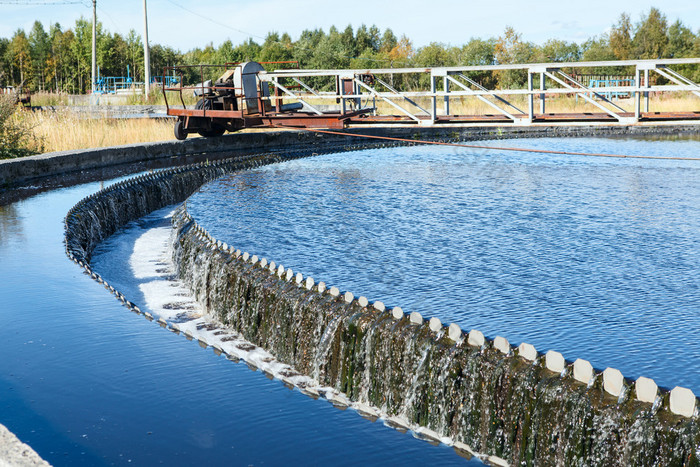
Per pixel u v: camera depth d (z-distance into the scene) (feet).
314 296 26.11
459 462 17.72
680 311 28.04
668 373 22.29
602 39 302.25
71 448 15.93
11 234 39.88
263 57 300.20
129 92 212.43
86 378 19.88
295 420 17.99
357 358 23.20
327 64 294.87
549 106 141.18
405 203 53.72
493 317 27.86
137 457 15.66
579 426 16.72
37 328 23.93
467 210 50.52
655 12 305.73
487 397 18.98
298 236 42.50
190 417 17.72
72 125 87.10
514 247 39.14
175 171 67.77
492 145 104.06
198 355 21.71
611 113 75.77
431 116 83.51
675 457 15.10
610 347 24.48
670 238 40.75
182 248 40.75
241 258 32.35
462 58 272.72
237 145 94.27
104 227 50.90
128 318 24.94
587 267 34.83
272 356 27.91
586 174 70.08
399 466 16.85
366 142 108.47
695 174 68.90
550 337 25.63
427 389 20.62
